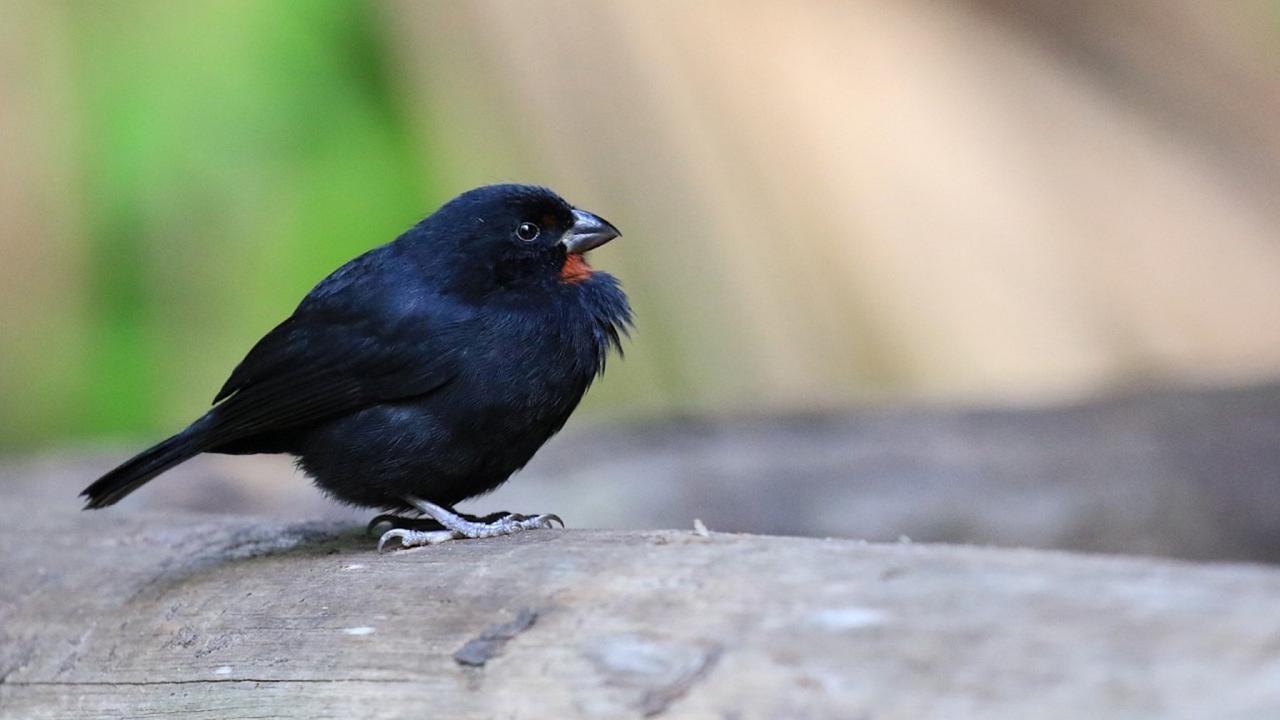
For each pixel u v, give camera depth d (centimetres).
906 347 1619
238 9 1527
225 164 1518
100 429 1554
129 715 693
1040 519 1103
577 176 1664
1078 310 1633
